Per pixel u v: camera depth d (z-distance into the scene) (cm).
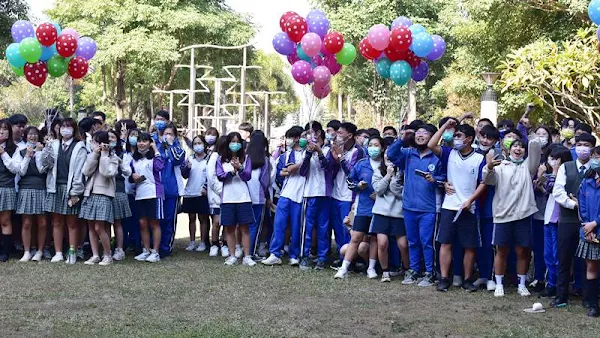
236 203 878
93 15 3077
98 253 903
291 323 597
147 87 3316
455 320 618
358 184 809
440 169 775
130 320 598
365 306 669
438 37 880
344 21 2464
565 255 675
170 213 964
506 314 645
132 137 912
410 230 785
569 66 1195
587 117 1282
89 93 3794
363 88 3006
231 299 690
